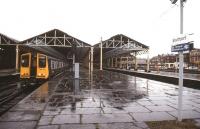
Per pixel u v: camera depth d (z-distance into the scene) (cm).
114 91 1366
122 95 1197
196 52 7594
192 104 952
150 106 891
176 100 1038
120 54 5878
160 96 1165
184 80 1964
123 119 690
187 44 605
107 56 7769
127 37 4347
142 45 4397
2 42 4228
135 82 2073
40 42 4081
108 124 636
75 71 2353
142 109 834
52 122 654
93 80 2258
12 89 1898
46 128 597
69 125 625
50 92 1298
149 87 1625
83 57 8794
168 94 1246
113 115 739
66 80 2234
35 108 841
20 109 824
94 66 9762
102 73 3831
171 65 9762
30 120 674
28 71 2269
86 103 949
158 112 788
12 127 605
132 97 1127
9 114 748
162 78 2381
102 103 950
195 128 606
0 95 1586
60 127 606
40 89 1448
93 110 812
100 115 738
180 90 666
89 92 1312
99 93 1266
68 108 844
